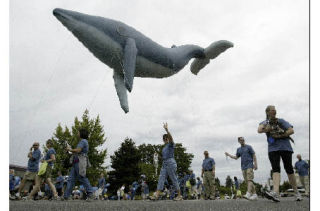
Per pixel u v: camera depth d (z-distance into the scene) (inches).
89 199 212.8
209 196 325.4
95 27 143.7
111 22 150.1
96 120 697.0
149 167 944.9
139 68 161.0
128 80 141.7
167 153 248.5
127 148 1096.2
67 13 140.6
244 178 273.7
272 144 179.2
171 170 248.2
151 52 159.0
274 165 177.9
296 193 199.6
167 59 168.2
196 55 198.5
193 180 476.4
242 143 272.4
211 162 324.8
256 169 264.7
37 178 250.1
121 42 148.9
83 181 203.9
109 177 1088.2
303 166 359.6
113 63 154.5
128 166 1070.4
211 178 322.7
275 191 176.7
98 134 700.0
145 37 160.2
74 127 611.2
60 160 549.0
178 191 255.4
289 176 189.2
